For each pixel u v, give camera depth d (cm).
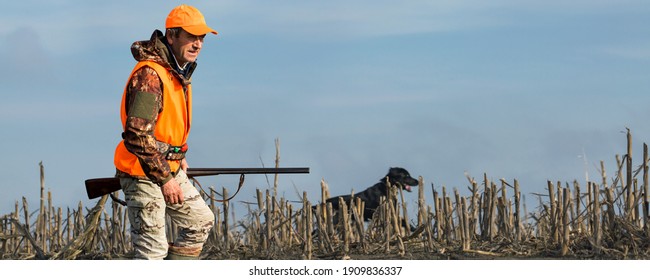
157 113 1577
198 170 1836
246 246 2303
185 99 1653
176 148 1642
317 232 2267
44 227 2334
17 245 2328
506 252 2173
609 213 2148
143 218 1633
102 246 2269
